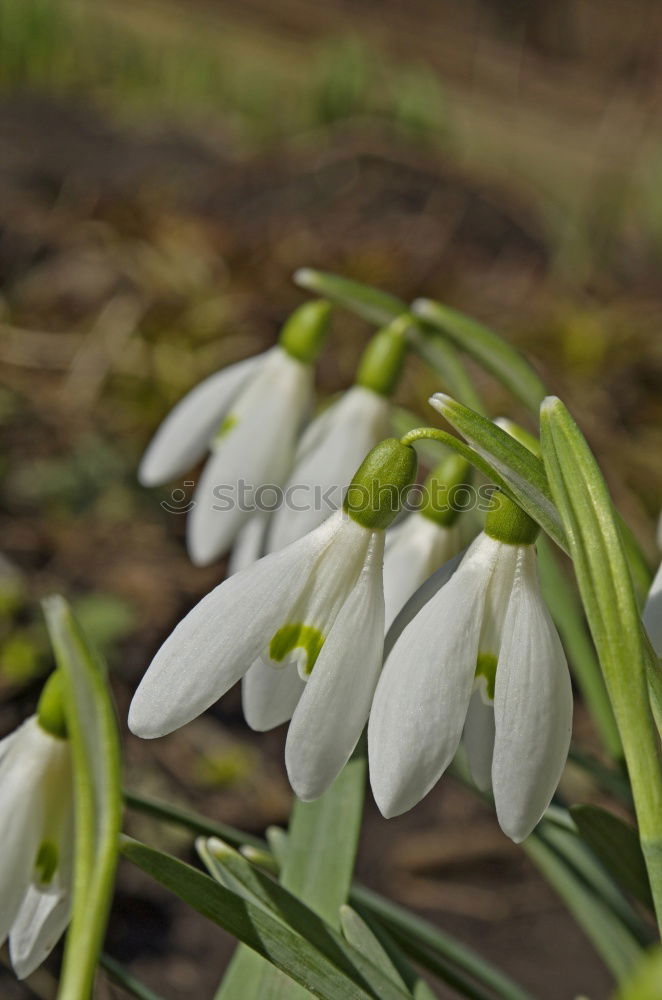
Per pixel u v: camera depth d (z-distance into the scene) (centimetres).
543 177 121
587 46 218
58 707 23
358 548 23
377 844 48
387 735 22
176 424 30
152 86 148
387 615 26
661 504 62
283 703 24
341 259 78
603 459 64
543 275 84
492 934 45
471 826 49
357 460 29
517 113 167
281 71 158
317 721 23
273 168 91
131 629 53
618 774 30
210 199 88
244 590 23
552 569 30
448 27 219
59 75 143
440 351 29
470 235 87
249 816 46
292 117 136
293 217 86
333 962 24
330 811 27
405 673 22
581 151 142
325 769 23
